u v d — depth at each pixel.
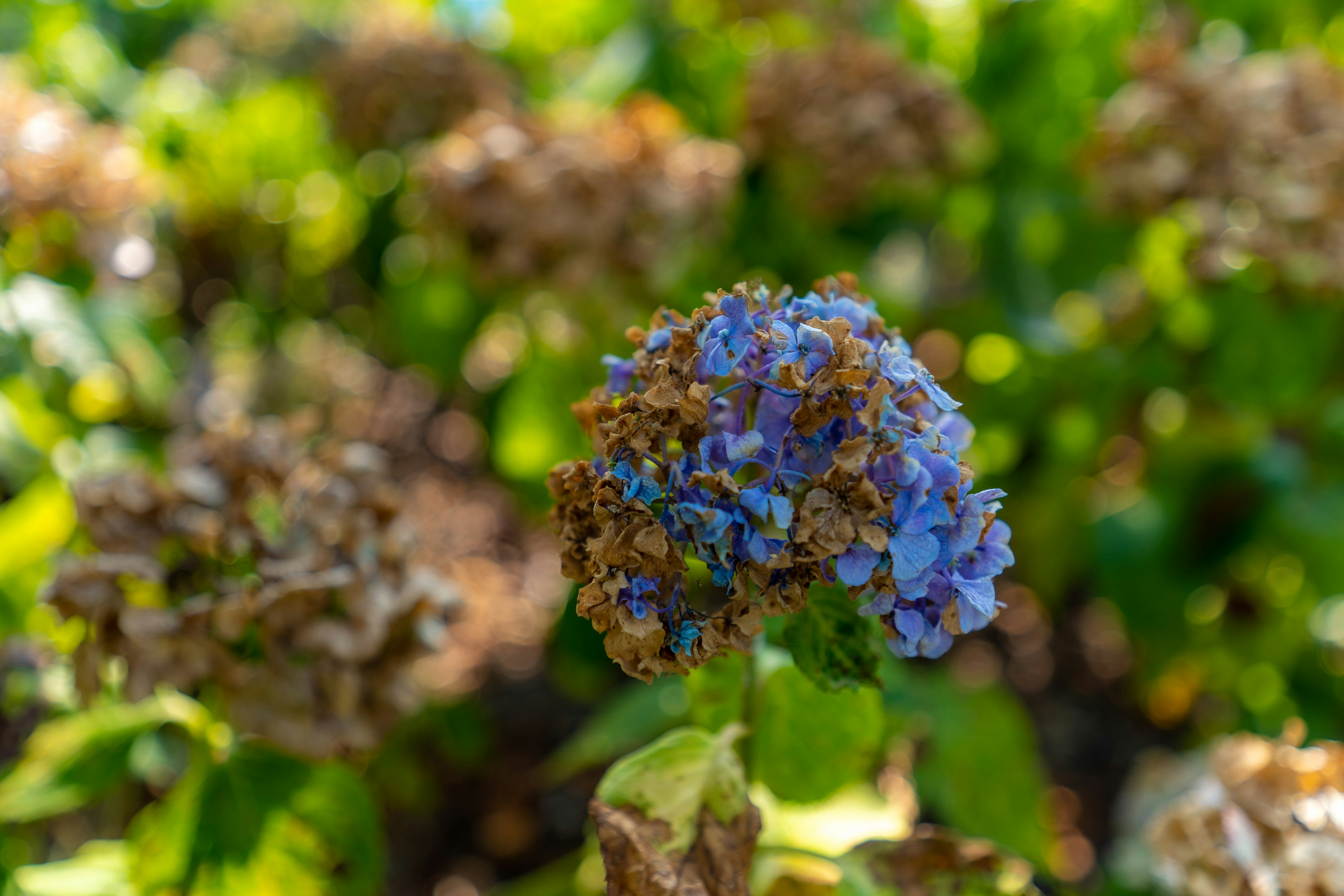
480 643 1.04
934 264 0.97
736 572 0.47
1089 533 0.90
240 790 0.67
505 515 1.19
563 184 0.79
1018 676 1.01
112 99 0.89
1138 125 0.83
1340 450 0.88
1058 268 0.93
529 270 0.79
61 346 0.74
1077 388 0.90
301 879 0.67
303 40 0.98
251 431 0.68
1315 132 0.82
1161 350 0.89
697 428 0.47
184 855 0.67
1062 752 0.95
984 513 0.48
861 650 0.56
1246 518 0.87
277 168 0.95
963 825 0.77
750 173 0.89
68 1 0.90
